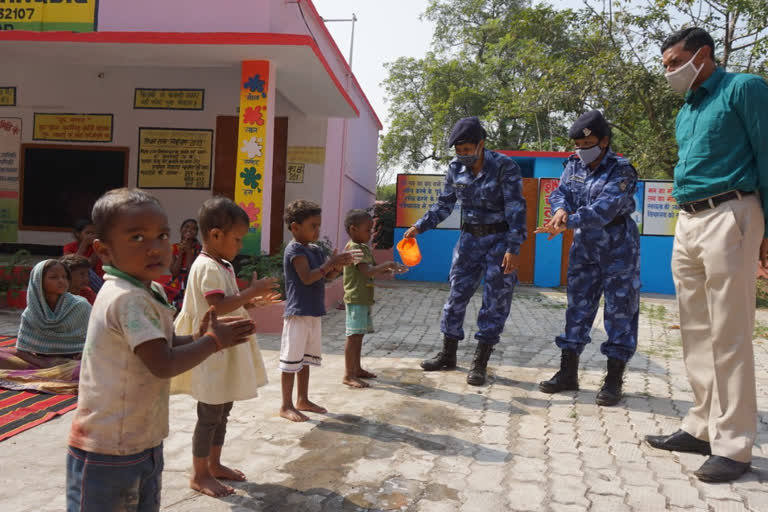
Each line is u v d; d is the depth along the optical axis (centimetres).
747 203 329
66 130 1120
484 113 2658
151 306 189
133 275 190
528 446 374
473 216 534
